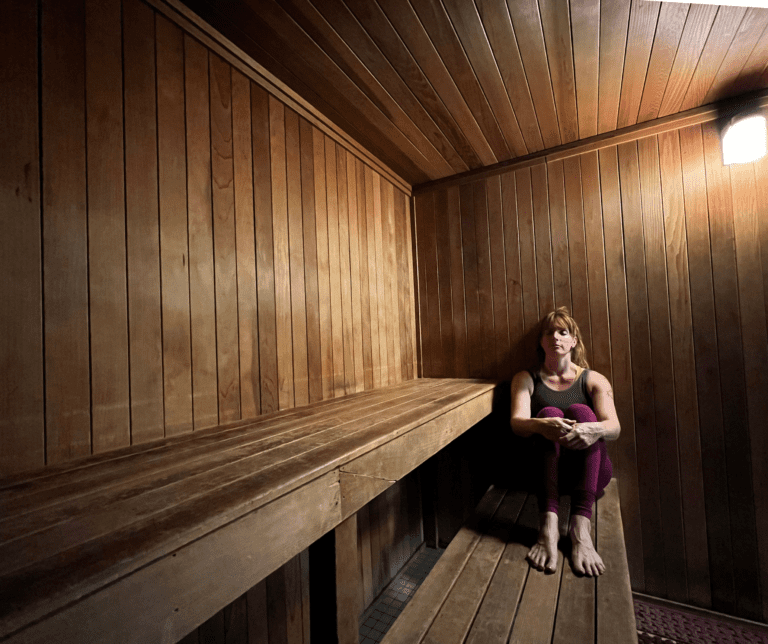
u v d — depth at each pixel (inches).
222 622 54.3
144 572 21.3
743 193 82.0
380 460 44.5
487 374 108.2
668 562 86.6
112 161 46.4
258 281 65.2
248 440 46.2
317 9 56.3
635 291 91.5
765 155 80.4
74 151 42.9
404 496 107.9
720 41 64.5
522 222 104.3
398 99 78.4
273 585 63.7
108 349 45.0
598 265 95.4
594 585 53.4
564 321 87.5
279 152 71.4
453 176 113.7
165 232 51.7
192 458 39.3
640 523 89.4
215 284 57.9
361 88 74.6
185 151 54.9
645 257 90.9
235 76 63.5
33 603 16.8
